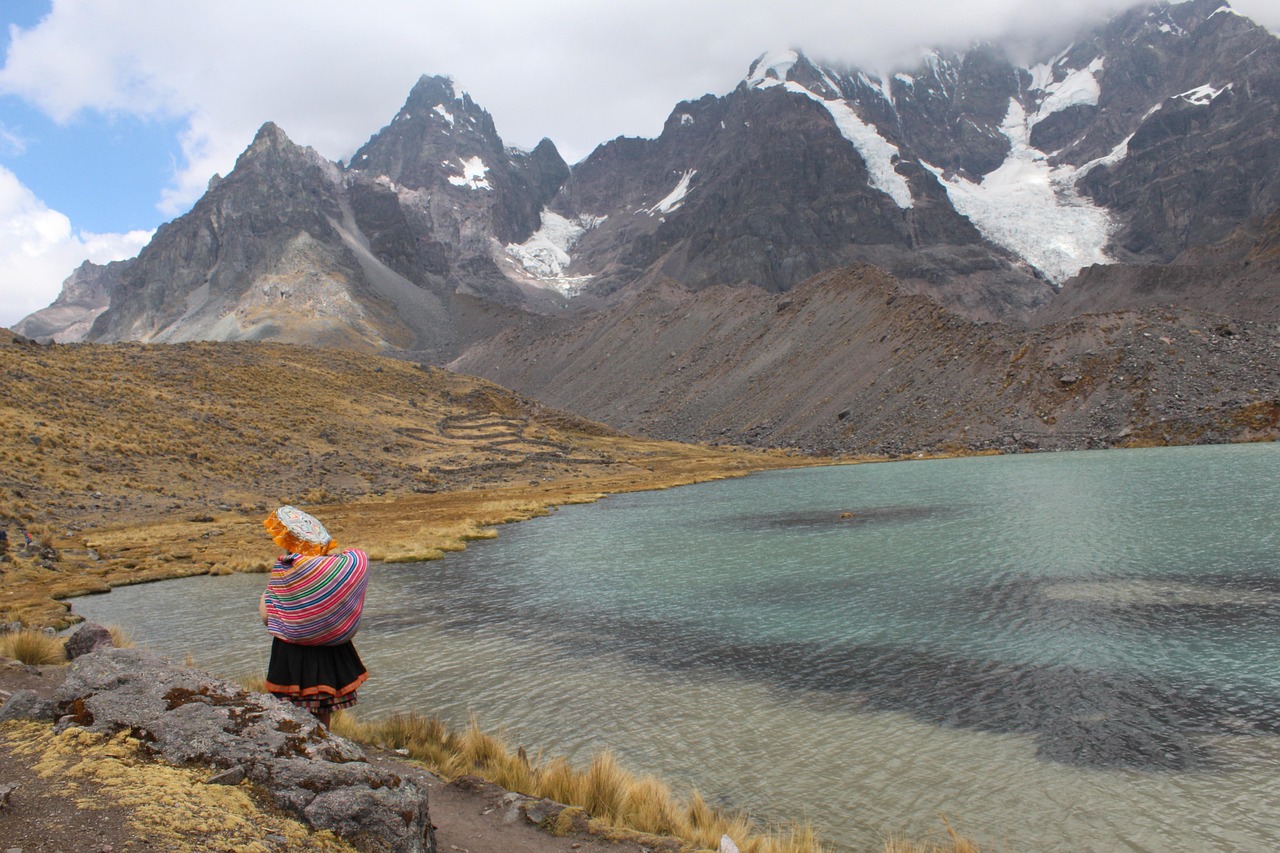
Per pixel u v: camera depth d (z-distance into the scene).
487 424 158.00
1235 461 82.94
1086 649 21.56
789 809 13.00
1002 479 80.81
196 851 5.84
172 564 45.25
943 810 12.88
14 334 119.62
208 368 131.75
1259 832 11.92
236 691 8.46
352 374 166.12
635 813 10.84
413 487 101.94
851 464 136.62
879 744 15.68
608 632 25.97
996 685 18.97
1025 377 155.75
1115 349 150.88
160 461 84.50
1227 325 149.25
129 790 6.54
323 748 7.71
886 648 22.61
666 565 39.47
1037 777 14.01
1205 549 35.00
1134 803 12.94
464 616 29.34
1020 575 31.83
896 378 183.50
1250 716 16.44
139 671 8.75
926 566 35.00
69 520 62.38
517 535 56.59
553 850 8.98
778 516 59.84
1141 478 70.56
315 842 6.51
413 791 7.65
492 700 19.06
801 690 19.25
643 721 17.38
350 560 8.52
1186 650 21.05
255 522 67.50
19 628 19.62
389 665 22.50
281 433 111.44
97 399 97.38
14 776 6.75
